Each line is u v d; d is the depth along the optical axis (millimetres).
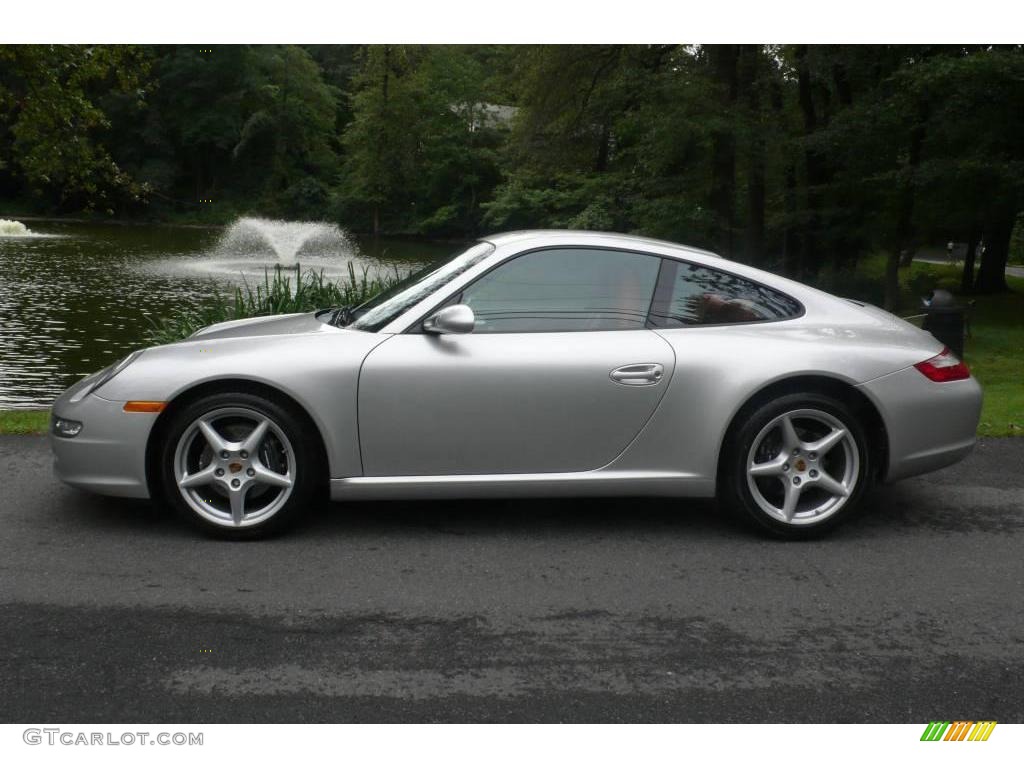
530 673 3016
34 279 25969
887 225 19969
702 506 4805
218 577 3754
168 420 4168
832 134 17703
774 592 3699
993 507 4824
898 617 3479
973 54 15695
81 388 4266
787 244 24109
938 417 4332
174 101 72000
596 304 4270
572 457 4199
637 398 4164
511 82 27484
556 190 31906
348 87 83875
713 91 18672
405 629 3318
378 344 4137
